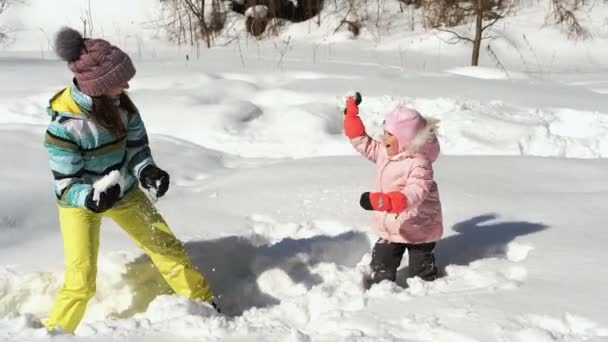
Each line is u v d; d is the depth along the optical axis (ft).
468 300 11.12
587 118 26.04
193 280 13.20
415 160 12.80
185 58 40.86
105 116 12.04
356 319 10.82
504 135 24.32
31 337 10.44
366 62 40.04
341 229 15.92
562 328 10.10
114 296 13.99
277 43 51.11
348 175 19.60
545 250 13.37
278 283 14.35
